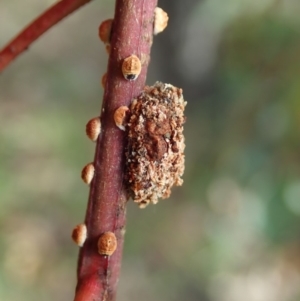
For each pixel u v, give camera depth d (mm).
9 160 319
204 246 263
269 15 218
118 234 93
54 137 343
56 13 106
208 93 316
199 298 258
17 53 108
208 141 289
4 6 451
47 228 297
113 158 92
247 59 223
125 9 91
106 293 92
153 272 274
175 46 327
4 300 250
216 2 255
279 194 191
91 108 383
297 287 232
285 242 208
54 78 405
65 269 285
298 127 190
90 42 451
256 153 201
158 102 92
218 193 259
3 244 271
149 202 93
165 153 92
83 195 317
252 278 246
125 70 90
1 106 371
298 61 202
